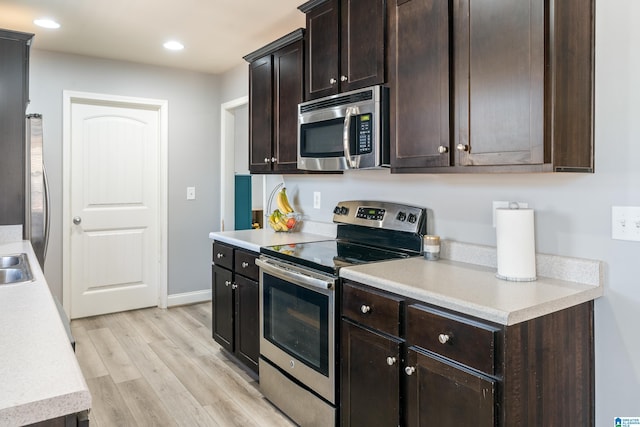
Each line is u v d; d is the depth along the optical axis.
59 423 0.80
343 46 2.38
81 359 3.12
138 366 3.02
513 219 1.72
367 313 1.83
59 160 3.74
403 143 2.00
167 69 4.19
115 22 3.02
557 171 1.52
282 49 2.90
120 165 4.13
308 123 2.58
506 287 1.63
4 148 2.63
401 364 1.67
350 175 2.88
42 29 3.14
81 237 3.97
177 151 4.29
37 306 1.32
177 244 4.35
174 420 2.36
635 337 1.59
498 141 1.62
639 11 1.54
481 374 1.39
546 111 1.48
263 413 2.45
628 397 1.61
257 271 2.66
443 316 1.51
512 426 1.37
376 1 2.16
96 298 4.08
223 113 4.44
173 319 4.02
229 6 2.76
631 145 1.57
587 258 1.70
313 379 2.15
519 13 1.54
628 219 1.59
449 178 2.22
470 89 1.71
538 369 1.45
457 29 1.76
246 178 4.92
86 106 3.94
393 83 2.05
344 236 2.80
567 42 1.53
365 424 1.85
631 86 1.57
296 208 3.43
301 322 2.24
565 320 1.54
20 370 0.88
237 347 2.94
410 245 2.36
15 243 2.61
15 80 2.63
